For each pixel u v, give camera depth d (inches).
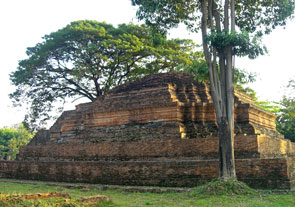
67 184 675.4
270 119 913.5
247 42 525.3
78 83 1358.3
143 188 564.4
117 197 504.7
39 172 806.5
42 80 1336.1
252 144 593.9
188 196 486.9
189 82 853.8
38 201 375.9
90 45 1200.2
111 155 741.9
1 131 2805.1
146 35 1369.3
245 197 457.4
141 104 805.2
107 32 1327.5
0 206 349.1
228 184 489.1
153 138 745.6
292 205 393.1
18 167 862.5
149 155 685.9
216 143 621.3
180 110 765.9
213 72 559.5
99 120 869.8
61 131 993.5
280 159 511.5
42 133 1214.3
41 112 1432.1
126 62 1349.7
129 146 719.1
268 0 623.8
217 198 454.0
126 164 647.1
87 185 641.6
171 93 804.6
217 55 597.9
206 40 552.1
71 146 826.2
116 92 928.9
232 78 546.0
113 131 825.5
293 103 1339.8
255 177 527.5
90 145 786.2
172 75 884.6
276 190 490.9
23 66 1293.1
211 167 562.3
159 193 540.4
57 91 1408.7
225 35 532.7
